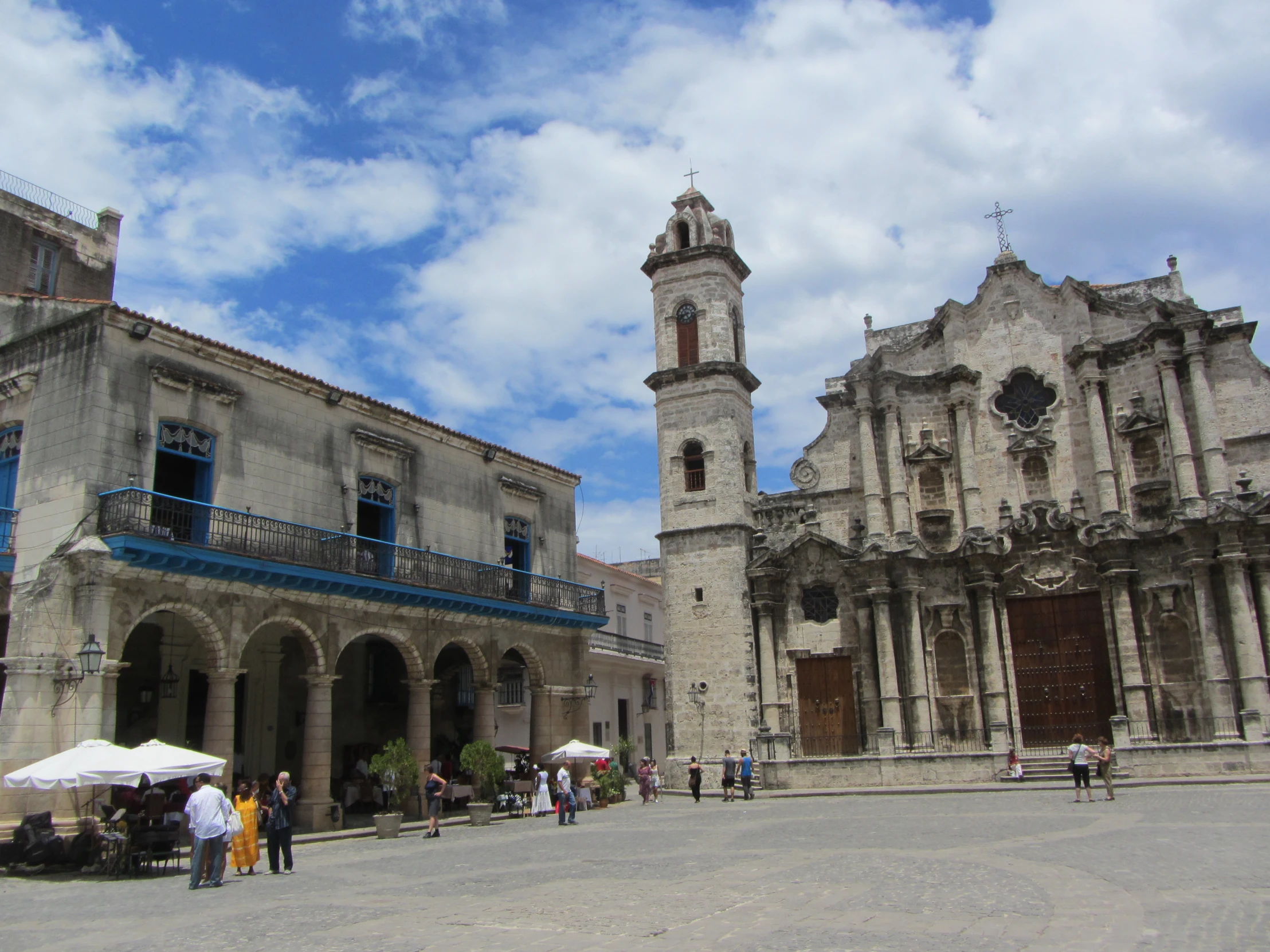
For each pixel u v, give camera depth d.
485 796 30.20
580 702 36.84
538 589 35.25
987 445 39.97
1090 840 18.02
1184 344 36.31
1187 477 35.44
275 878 17.88
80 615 21.67
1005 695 36.53
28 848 19.39
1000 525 38.25
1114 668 35.62
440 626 31.05
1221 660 33.66
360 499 29.86
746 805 31.86
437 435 32.97
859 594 39.06
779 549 41.12
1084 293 39.34
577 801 32.81
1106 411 38.09
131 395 23.64
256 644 30.77
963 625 38.12
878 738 36.19
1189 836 17.91
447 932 11.59
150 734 27.70
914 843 18.86
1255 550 33.88
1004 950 9.43
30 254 33.88
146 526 22.55
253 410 26.77
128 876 18.70
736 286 46.12
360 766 33.00
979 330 40.97
